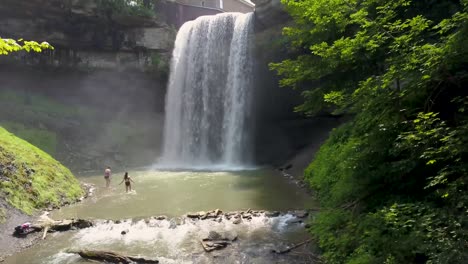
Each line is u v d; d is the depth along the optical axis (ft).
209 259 35.14
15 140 66.64
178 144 124.36
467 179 20.74
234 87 115.85
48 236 42.47
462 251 19.04
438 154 24.30
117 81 124.77
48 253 37.60
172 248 38.17
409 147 24.29
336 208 36.42
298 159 94.68
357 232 28.02
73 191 62.13
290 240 39.45
